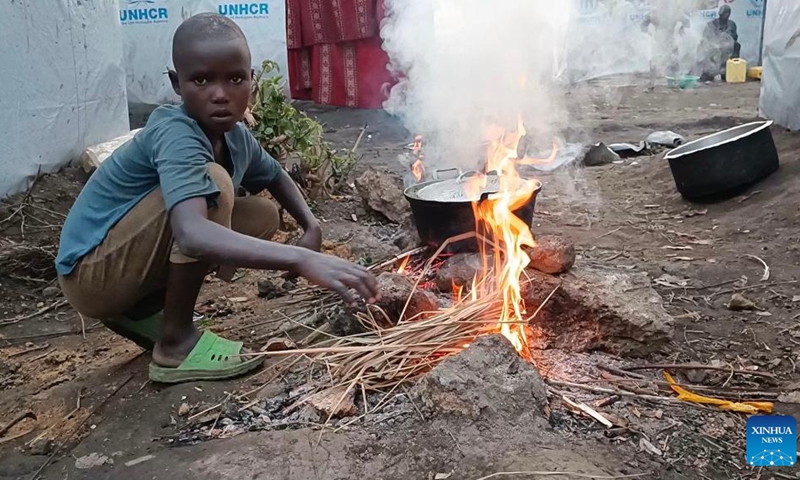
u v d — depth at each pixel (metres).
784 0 6.58
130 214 2.49
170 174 2.32
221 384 2.61
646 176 6.13
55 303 3.71
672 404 2.50
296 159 5.01
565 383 2.54
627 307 2.80
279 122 4.99
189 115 2.52
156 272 2.58
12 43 4.81
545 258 2.90
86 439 2.37
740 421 2.45
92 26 5.75
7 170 4.80
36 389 2.80
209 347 2.66
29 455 2.34
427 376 2.34
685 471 2.16
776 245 4.32
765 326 3.26
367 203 4.95
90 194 2.60
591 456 2.14
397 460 2.12
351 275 2.21
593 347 2.83
